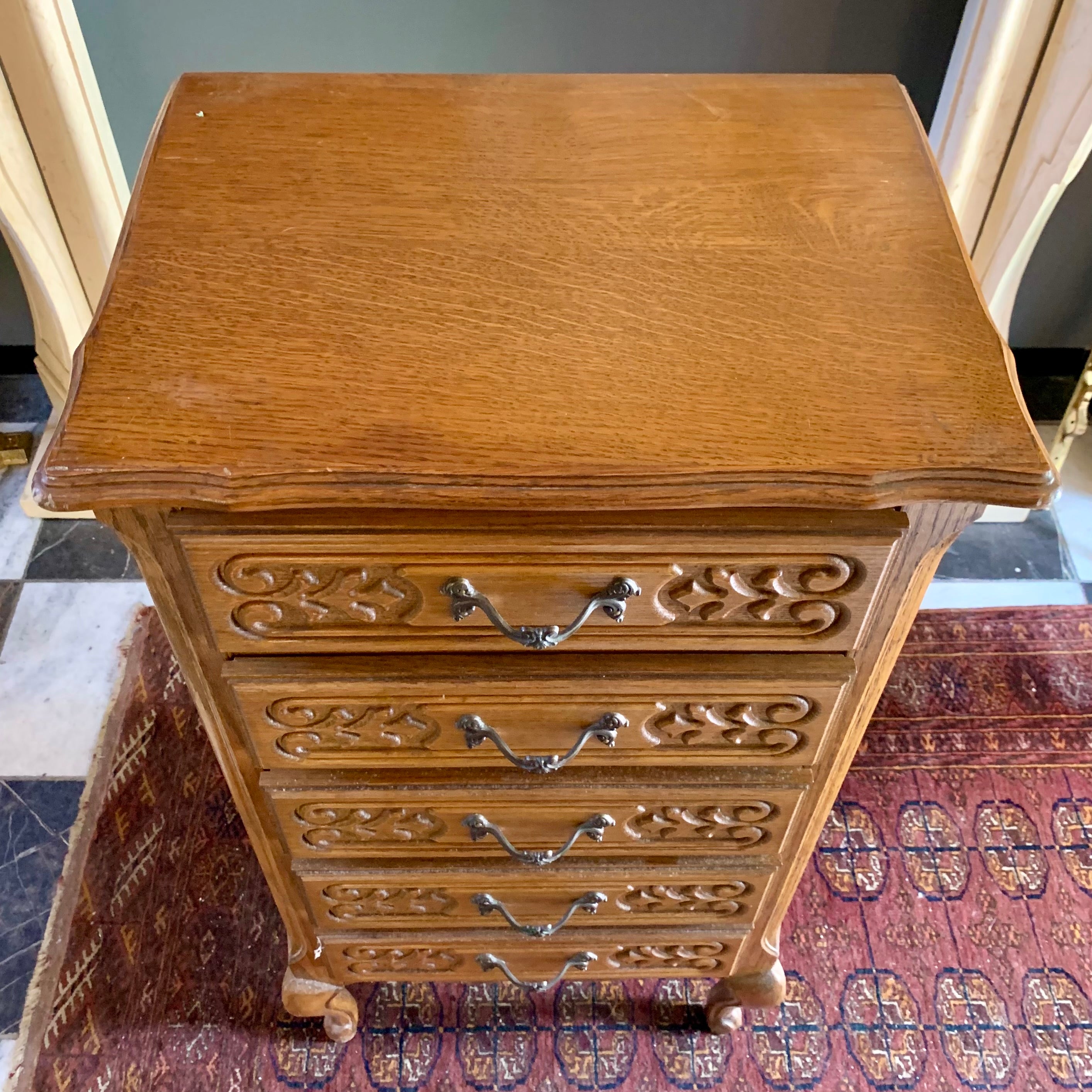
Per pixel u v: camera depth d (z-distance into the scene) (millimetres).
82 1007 1079
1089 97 1062
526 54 1209
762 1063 1060
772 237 657
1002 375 573
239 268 625
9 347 1580
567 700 668
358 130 723
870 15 1169
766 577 590
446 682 649
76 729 1279
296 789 730
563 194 685
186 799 1226
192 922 1139
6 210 1167
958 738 1289
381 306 606
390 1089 1041
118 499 516
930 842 1210
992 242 1257
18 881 1163
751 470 526
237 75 762
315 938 919
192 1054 1055
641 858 819
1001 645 1368
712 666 650
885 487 529
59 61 1077
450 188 686
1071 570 1454
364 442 532
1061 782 1253
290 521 550
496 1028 1077
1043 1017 1089
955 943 1138
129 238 640
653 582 590
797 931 1146
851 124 739
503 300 614
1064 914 1158
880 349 587
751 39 1196
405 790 734
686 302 615
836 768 750
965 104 1121
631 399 559
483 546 563
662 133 731
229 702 688
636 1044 1070
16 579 1410
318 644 633
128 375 559
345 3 1143
